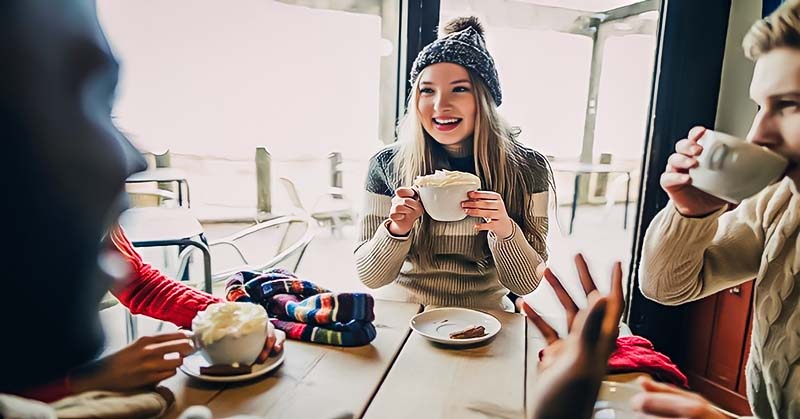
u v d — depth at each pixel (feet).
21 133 1.25
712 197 2.02
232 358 2.29
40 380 1.38
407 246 3.80
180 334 2.26
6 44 1.21
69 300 1.42
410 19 4.90
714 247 2.29
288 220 6.08
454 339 2.75
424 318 3.12
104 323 1.71
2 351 1.30
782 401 2.17
